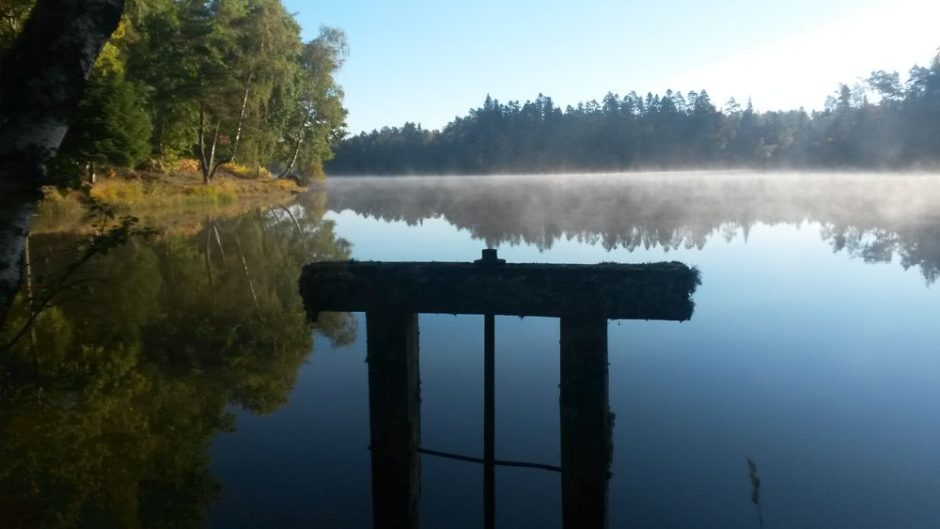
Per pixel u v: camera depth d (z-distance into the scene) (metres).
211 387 7.00
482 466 5.26
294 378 7.29
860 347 8.04
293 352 8.20
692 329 8.94
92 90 18.62
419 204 33.28
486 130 99.44
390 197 40.56
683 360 7.73
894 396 6.51
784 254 14.59
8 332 8.59
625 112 91.31
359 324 9.52
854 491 4.81
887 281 11.63
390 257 14.76
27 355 7.79
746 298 10.55
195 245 17.55
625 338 8.62
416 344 4.00
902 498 4.70
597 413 3.63
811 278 12.02
